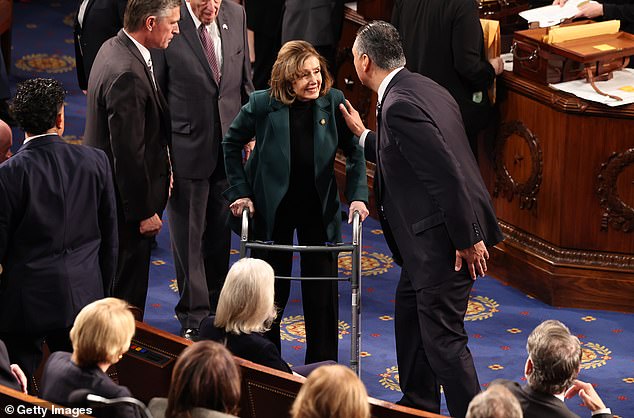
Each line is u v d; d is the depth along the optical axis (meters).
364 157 18.92
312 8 26.80
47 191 16.03
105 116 18.69
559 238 22.84
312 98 18.03
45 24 39.31
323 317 19.19
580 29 22.55
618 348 21.12
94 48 23.52
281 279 19.27
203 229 21.55
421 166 16.75
